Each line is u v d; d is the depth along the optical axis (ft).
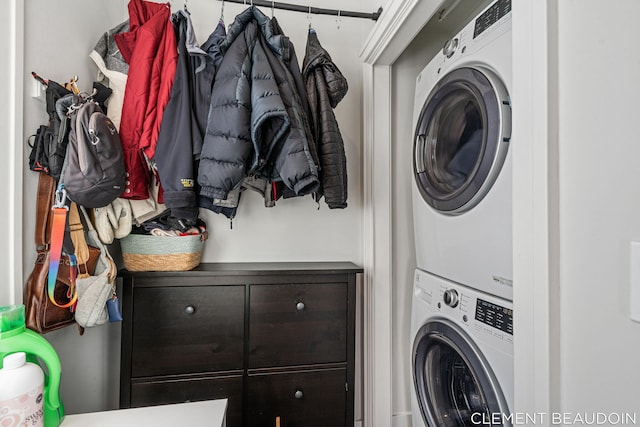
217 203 4.44
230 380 4.48
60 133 3.45
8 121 3.14
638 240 1.51
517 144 2.11
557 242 1.87
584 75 1.76
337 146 4.33
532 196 1.99
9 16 3.16
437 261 4.05
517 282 2.09
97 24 4.73
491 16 3.22
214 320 4.47
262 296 4.58
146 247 4.36
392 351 5.57
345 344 4.77
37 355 2.74
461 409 3.79
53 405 2.79
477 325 3.15
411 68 5.77
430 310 4.04
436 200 3.96
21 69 3.26
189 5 5.35
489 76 3.12
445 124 3.98
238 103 3.67
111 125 3.76
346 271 4.77
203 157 3.74
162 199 4.45
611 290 1.62
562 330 1.85
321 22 5.73
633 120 1.54
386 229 5.50
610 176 1.63
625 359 1.56
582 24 1.77
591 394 1.71
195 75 4.21
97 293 3.82
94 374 4.68
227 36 4.01
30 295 3.35
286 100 3.88
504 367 2.81
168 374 4.34
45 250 3.50
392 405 5.53
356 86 5.81
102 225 4.01
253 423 4.52
